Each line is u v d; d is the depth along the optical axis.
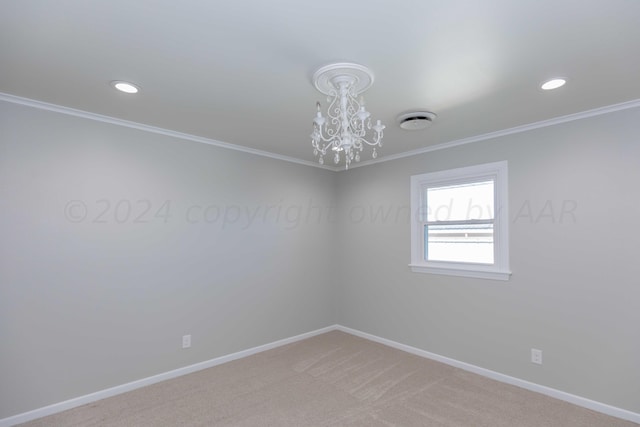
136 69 1.94
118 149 2.86
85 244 2.68
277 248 4.03
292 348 3.90
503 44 1.67
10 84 2.15
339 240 4.66
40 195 2.48
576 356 2.63
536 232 2.87
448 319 3.45
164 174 3.13
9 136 2.36
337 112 2.43
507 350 3.01
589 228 2.60
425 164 3.71
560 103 2.44
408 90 2.21
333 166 4.57
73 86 2.17
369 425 2.35
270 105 2.48
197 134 3.25
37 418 2.41
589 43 1.65
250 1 1.35
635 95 2.30
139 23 1.50
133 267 2.92
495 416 2.45
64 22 1.49
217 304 3.47
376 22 1.49
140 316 2.95
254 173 3.84
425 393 2.80
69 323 2.59
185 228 3.26
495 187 3.16
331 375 3.16
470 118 2.75
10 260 2.36
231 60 1.83
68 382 2.57
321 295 4.49
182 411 2.52
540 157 2.87
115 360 2.80
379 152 3.89
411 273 3.80
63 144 2.58
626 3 1.35
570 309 2.67
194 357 3.27
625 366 2.41
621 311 2.44
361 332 4.32
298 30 1.56
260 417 2.45
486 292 3.17
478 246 3.31
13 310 2.36
